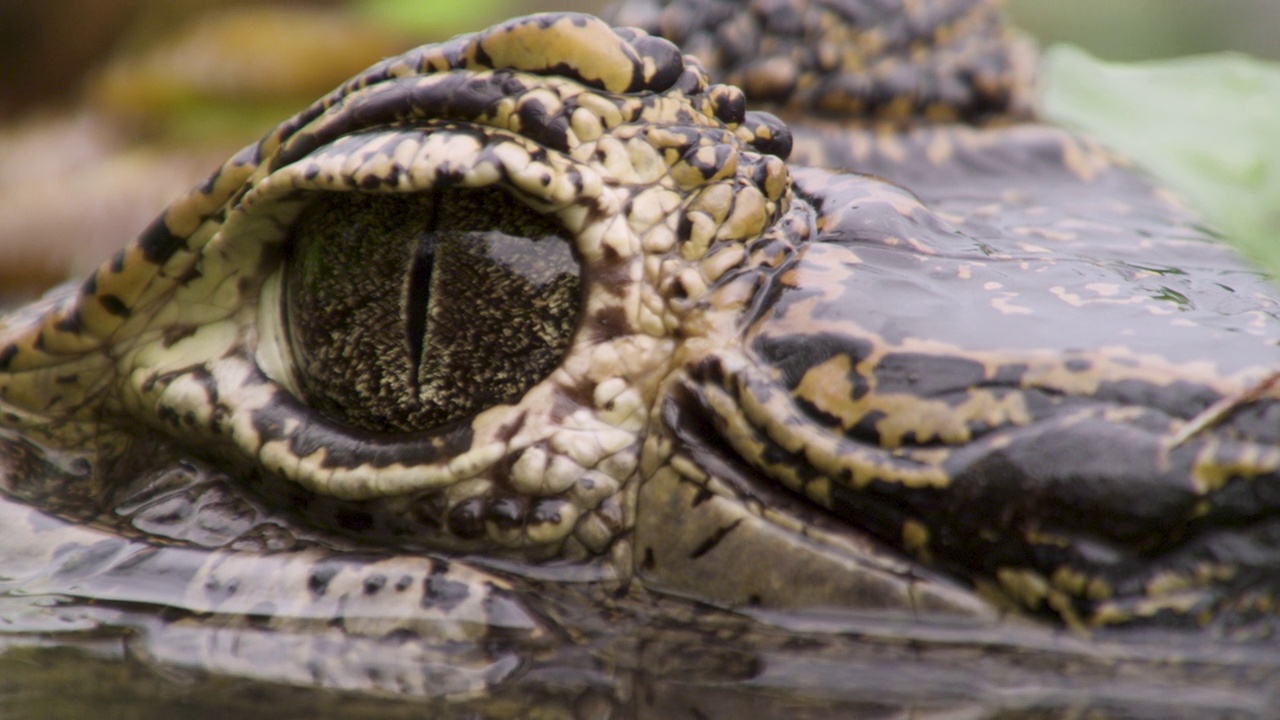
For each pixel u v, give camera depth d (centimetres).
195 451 137
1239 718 134
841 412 136
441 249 136
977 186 141
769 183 137
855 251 137
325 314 136
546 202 136
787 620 136
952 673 135
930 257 137
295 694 135
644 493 136
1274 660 135
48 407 138
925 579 136
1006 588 135
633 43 137
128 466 138
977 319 136
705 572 136
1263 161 142
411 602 136
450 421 136
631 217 136
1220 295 137
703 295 136
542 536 136
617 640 136
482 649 135
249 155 137
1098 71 145
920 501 135
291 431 137
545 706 135
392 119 136
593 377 136
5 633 136
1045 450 135
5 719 134
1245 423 135
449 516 136
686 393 136
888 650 135
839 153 142
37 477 138
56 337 137
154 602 136
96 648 135
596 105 136
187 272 137
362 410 136
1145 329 136
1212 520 135
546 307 136
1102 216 140
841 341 136
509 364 136
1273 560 135
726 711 134
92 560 137
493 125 136
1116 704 134
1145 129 143
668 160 136
